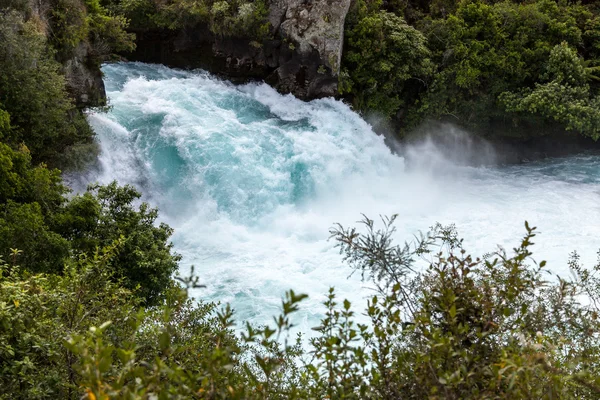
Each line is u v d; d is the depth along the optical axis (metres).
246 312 21.69
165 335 4.82
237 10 34.31
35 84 22.30
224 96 33.94
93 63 28.17
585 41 37.66
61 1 25.75
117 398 4.37
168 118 30.23
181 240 27.11
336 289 22.89
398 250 7.12
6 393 7.61
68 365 7.76
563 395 5.86
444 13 38.78
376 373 6.03
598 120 33.50
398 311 6.21
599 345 8.24
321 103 34.50
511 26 36.41
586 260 24.70
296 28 33.41
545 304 7.89
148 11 35.25
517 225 28.27
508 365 5.16
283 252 26.14
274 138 31.14
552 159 37.41
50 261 16.64
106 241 18.11
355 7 35.34
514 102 35.06
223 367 4.85
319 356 6.44
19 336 8.28
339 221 29.16
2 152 18.45
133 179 28.89
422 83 36.56
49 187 19.33
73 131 25.25
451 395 5.17
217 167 28.98
